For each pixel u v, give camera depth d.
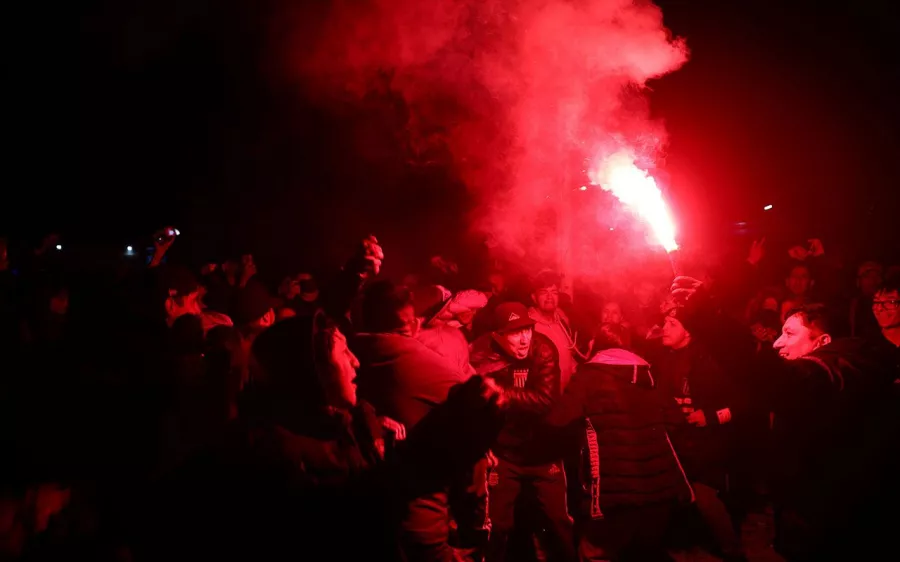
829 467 2.94
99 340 3.95
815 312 3.52
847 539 2.93
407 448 2.91
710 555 5.62
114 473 2.62
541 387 4.57
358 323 3.88
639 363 4.57
